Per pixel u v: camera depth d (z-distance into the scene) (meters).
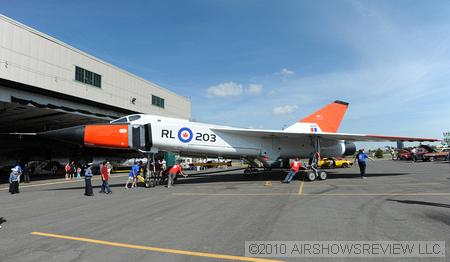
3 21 18.91
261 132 17.02
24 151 32.72
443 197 9.80
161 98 38.50
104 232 6.25
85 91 25.38
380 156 74.06
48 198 12.16
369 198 9.83
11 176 14.52
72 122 29.84
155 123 15.62
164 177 16.91
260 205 8.95
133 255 4.77
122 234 6.05
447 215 7.15
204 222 6.92
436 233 5.66
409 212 7.51
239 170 34.00
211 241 5.43
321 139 19.52
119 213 8.31
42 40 21.52
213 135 16.89
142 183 17.77
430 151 40.25
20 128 31.30
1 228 6.88
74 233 6.24
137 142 15.24
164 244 5.31
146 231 6.24
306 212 7.75
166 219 7.35
